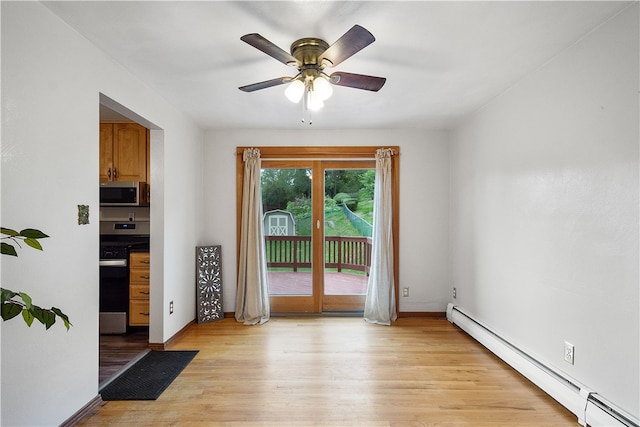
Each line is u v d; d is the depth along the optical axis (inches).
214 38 83.9
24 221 66.6
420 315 169.5
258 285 162.4
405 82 111.2
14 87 64.4
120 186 151.9
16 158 64.9
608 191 76.3
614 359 74.6
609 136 76.0
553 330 94.0
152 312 128.1
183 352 124.7
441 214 169.9
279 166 173.3
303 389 98.0
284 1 69.3
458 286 158.7
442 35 82.7
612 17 74.9
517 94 111.5
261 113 144.2
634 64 70.1
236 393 95.7
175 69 101.4
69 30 78.3
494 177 125.8
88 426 80.3
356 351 125.7
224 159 170.4
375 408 88.4
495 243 124.9
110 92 93.9
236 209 171.0
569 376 87.5
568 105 88.4
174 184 136.4
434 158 170.2
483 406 89.4
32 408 68.6
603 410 74.8
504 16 74.7
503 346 115.3
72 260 79.3
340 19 75.7
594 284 80.0
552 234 94.5
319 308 173.3
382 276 161.0
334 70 102.1
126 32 81.1
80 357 82.2
